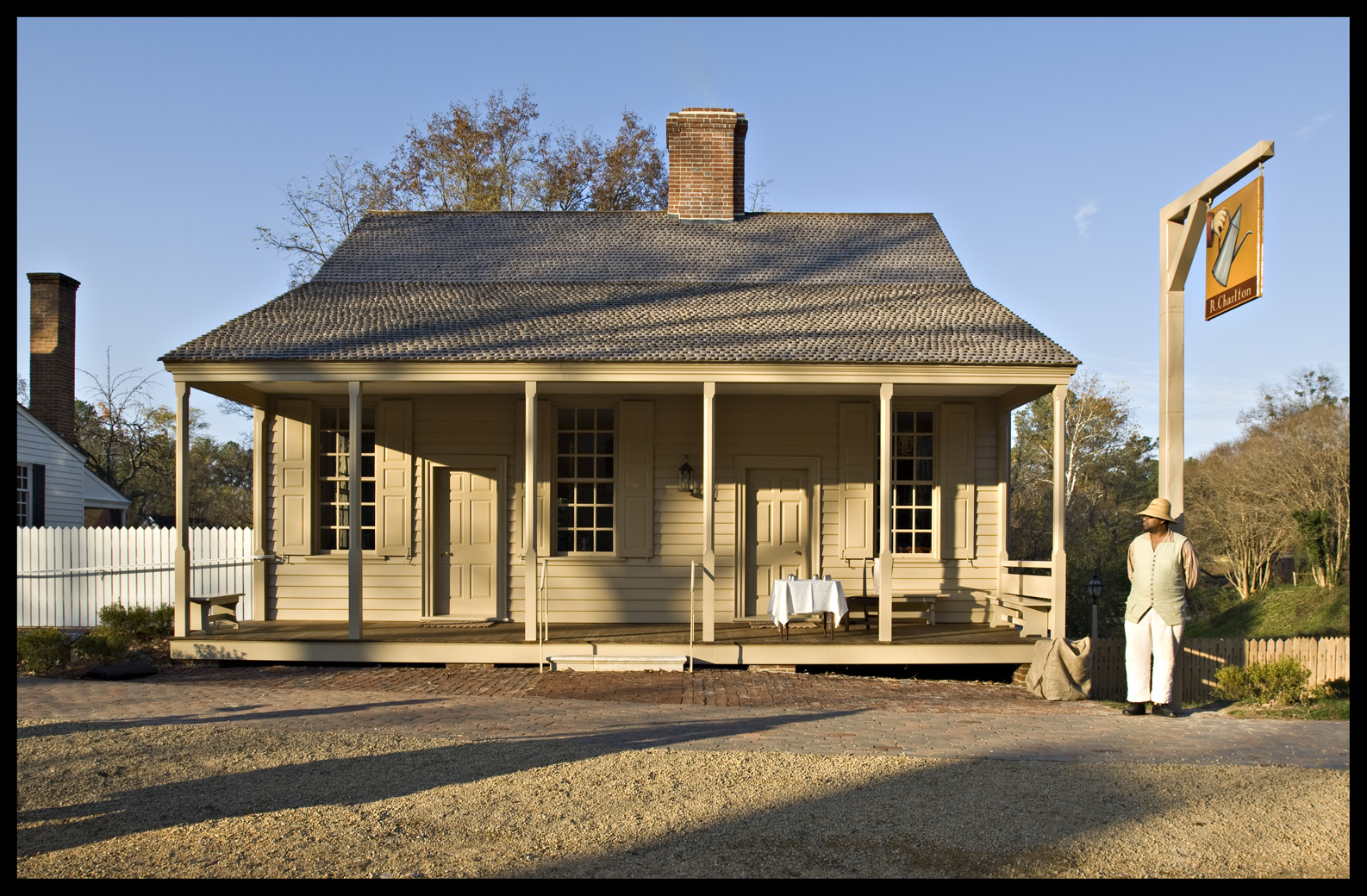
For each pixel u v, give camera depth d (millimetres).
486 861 4828
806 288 14336
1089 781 6199
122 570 15883
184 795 5809
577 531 13586
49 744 6941
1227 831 5320
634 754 6762
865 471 13477
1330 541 29656
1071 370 11344
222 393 12578
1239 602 31594
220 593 15875
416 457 13469
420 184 30906
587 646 11344
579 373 11391
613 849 4988
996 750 7020
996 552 13438
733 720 8141
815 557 13422
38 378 23047
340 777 6191
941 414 13508
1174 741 7441
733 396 13523
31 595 16016
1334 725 8195
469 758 6645
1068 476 39281
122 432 34938
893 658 11336
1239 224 9094
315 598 13398
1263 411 34000
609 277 14656
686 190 16422
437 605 13523
